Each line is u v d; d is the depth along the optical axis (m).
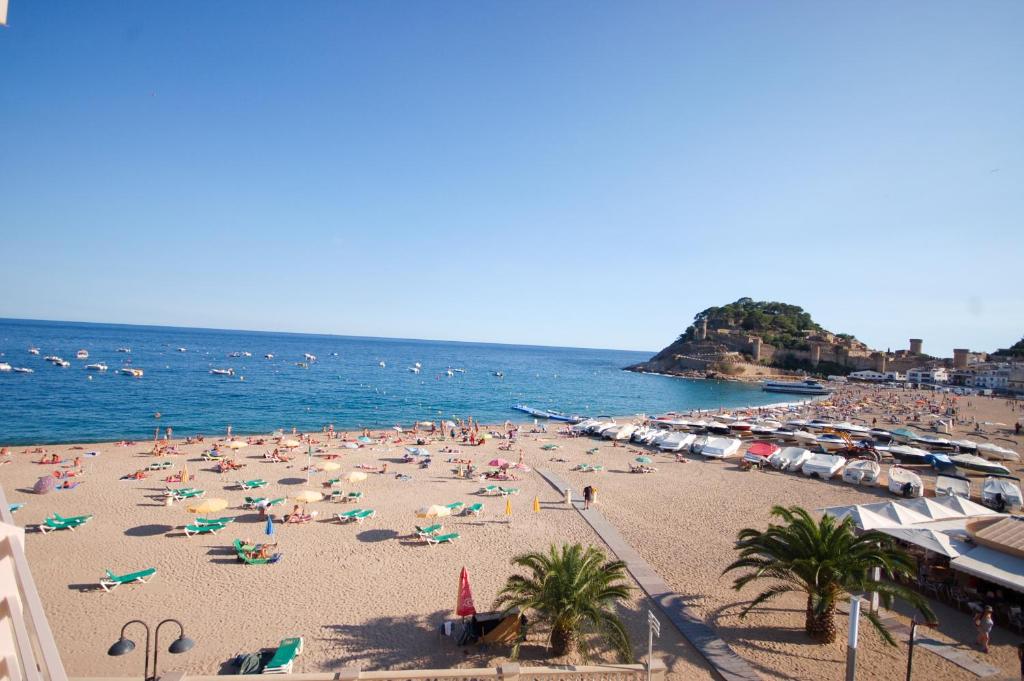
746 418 63.62
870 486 31.81
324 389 85.69
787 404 86.88
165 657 13.30
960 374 148.00
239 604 16.19
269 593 16.92
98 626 14.72
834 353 166.62
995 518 18.14
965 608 16.11
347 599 16.64
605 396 102.31
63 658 13.16
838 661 13.43
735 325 187.25
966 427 61.56
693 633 14.56
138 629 14.65
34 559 18.88
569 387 116.44
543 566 14.02
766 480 33.12
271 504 25.47
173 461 34.16
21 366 94.75
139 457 34.91
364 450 39.75
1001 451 40.81
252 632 14.64
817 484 32.31
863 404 88.06
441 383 108.38
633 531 22.95
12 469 30.81
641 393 112.38
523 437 47.97
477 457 38.75
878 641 14.39
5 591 5.30
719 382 148.75
